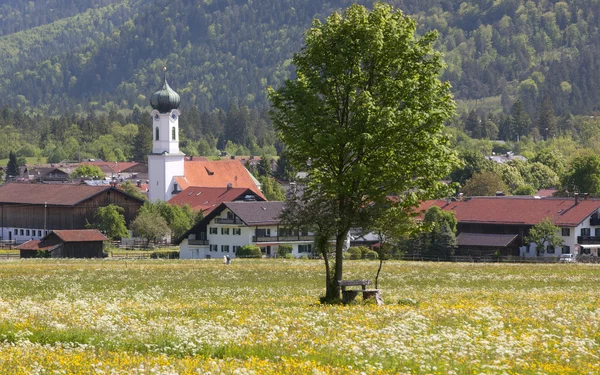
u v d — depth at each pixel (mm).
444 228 152750
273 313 45938
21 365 29578
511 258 153250
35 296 66875
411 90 57844
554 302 55812
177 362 30828
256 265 115750
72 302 57219
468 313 45781
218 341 35250
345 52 57594
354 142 55406
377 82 58781
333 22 58750
